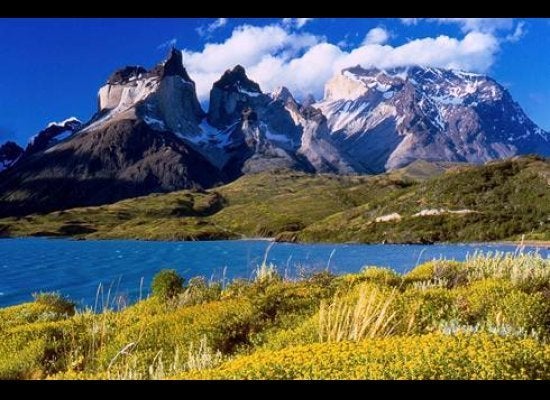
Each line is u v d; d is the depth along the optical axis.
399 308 15.02
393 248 168.12
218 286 23.84
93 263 129.50
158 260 136.38
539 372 8.54
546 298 16.14
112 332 18.03
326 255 140.88
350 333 12.05
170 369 12.45
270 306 18.38
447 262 23.38
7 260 140.00
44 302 28.38
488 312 14.80
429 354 8.98
